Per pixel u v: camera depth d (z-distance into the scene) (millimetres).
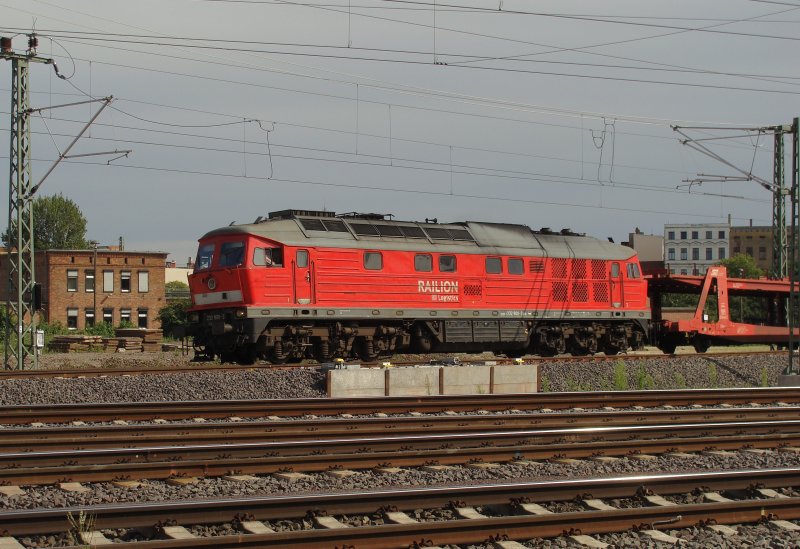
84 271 77500
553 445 14930
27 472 11891
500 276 33969
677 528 10547
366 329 31141
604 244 37969
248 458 13672
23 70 31266
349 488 12281
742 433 17219
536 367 26438
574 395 22453
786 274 43250
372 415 19922
